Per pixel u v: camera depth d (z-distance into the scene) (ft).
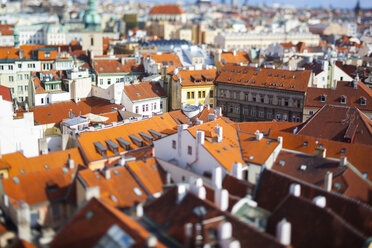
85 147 341.82
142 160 290.76
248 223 219.61
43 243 218.59
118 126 375.25
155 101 532.73
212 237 200.34
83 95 505.66
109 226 200.75
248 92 549.13
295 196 224.33
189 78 566.77
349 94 480.23
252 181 301.02
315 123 380.58
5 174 295.69
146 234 194.18
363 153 309.83
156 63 629.10
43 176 266.98
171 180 292.40
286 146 336.90
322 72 604.08
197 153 305.32
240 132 344.69
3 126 362.74
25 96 605.31
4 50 611.88
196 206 219.61
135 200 257.34
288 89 510.17
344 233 203.21
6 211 244.42
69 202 259.19
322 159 288.71
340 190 261.03
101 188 253.03
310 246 207.41
